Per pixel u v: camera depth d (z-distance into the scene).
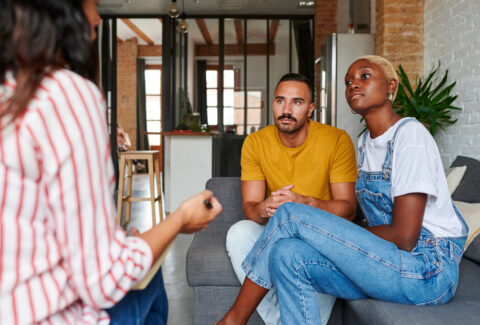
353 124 5.03
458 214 1.47
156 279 0.97
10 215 0.59
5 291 0.60
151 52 12.49
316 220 1.34
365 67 1.49
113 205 0.69
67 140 0.61
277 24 8.71
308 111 1.88
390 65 1.51
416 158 1.35
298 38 8.73
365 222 2.25
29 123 0.59
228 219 2.30
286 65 8.76
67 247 0.62
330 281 1.37
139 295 0.88
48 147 0.60
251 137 2.03
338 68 5.04
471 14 3.38
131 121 12.54
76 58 0.67
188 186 5.83
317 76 7.45
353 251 1.30
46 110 0.61
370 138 1.55
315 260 1.33
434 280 1.31
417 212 1.34
